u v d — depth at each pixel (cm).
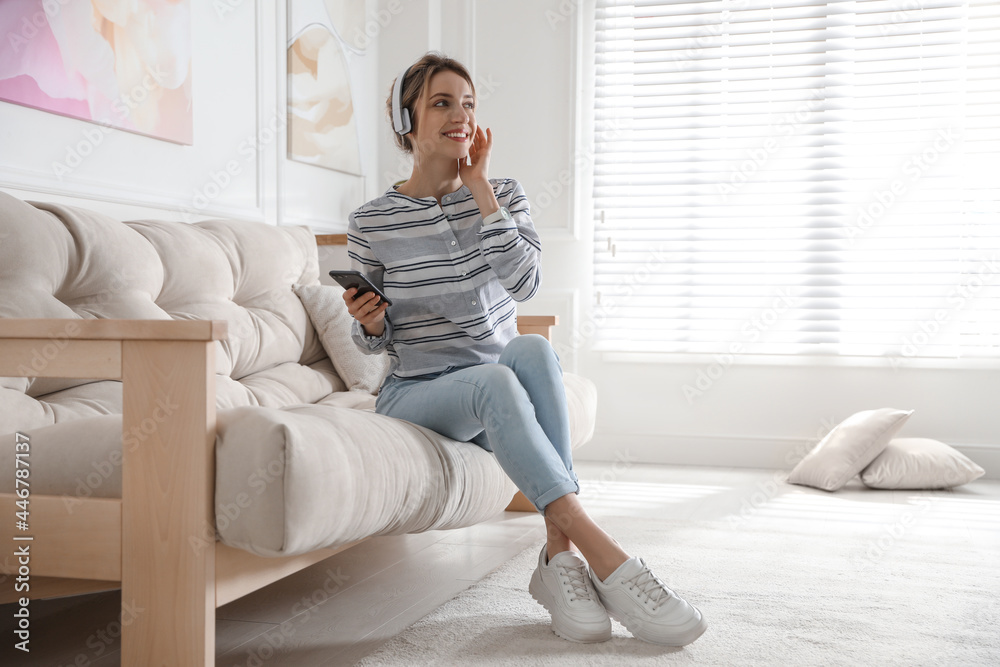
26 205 161
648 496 302
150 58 238
